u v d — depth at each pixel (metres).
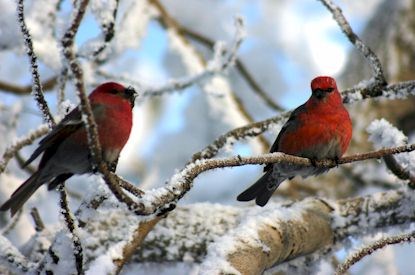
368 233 10.19
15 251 8.56
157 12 15.09
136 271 10.05
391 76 15.30
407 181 9.92
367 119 15.24
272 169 10.54
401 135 9.77
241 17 11.93
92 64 12.41
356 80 15.66
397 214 10.09
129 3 14.38
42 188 11.78
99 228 9.73
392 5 15.92
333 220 10.12
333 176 15.10
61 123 7.41
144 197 6.68
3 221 12.66
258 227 8.78
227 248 8.18
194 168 7.07
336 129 9.82
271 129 10.57
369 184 14.98
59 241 8.26
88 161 7.53
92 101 7.59
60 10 12.31
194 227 9.97
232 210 10.20
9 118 13.47
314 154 9.95
